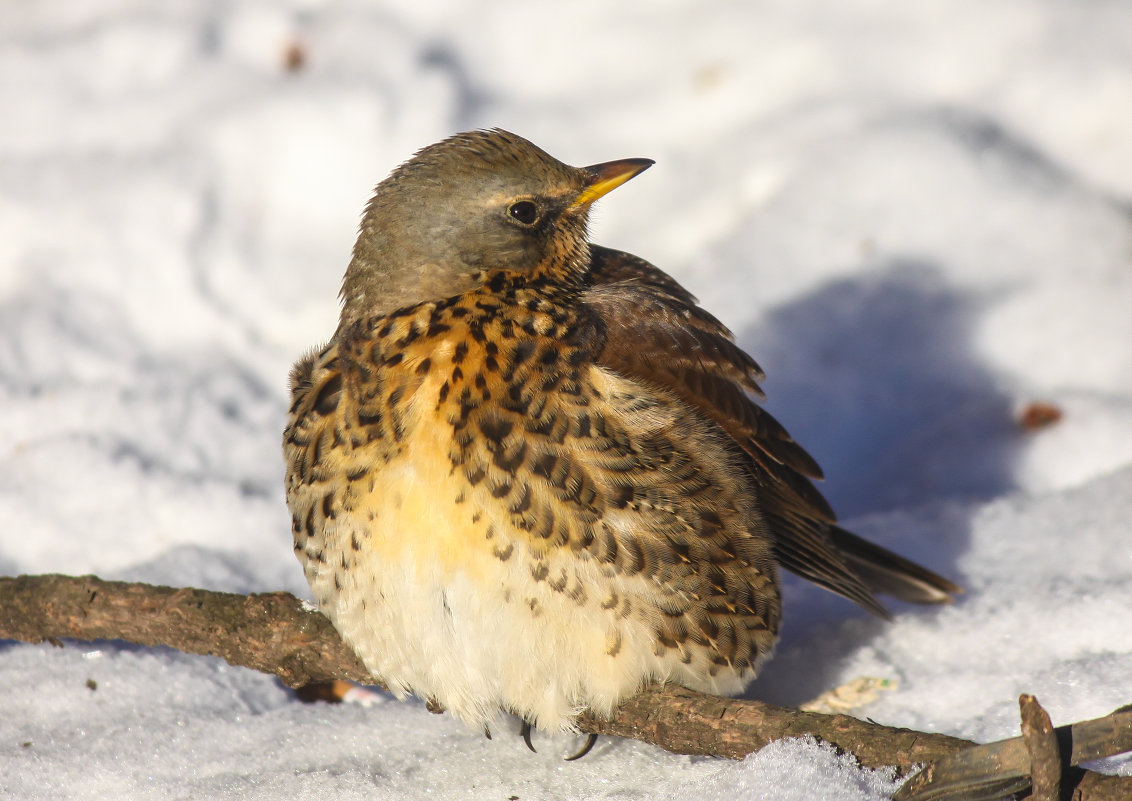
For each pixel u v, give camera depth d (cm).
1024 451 1225
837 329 1366
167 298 1421
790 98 1575
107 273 1430
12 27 1667
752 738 778
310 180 1492
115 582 935
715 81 1586
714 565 809
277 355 1395
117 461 1218
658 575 789
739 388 924
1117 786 672
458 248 855
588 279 981
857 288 1392
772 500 941
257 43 1609
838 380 1329
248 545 1151
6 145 1546
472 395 779
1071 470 1203
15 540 1155
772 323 1378
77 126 1555
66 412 1279
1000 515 1112
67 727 901
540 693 808
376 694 959
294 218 1488
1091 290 1345
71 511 1178
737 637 830
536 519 770
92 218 1459
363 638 826
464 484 768
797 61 1591
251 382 1359
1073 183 1452
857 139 1505
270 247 1473
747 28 1616
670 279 1019
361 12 1627
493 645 786
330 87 1529
